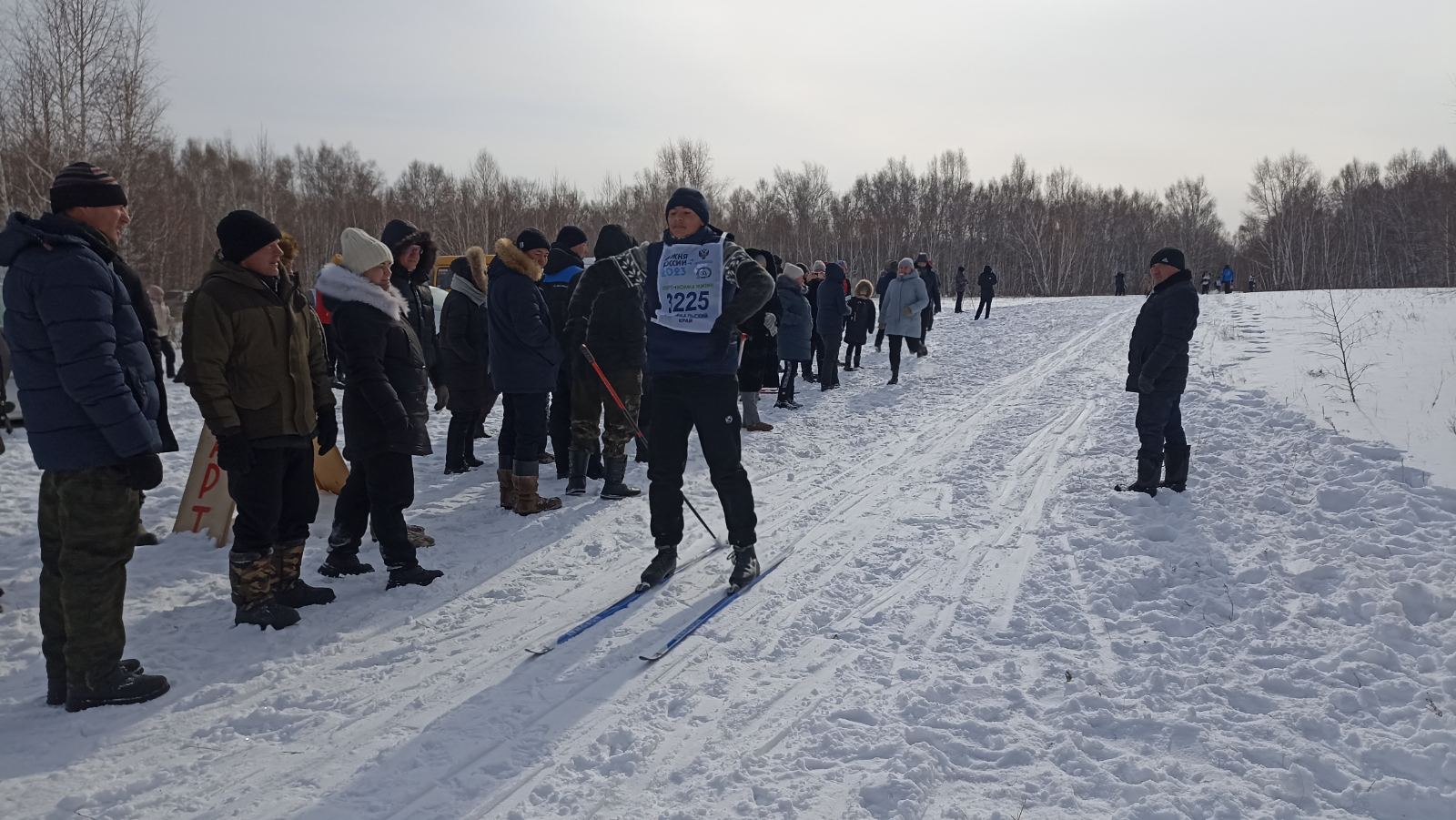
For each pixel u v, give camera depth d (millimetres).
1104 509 5742
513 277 5613
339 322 4211
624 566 4824
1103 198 90625
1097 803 2607
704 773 2783
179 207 39594
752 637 3830
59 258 2932
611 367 6125
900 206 83250
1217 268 89688
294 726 3082
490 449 8094
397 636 3859
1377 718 3059
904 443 8391
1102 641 3771
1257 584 4285
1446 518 4844
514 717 3141
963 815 2551
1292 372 9453
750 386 9086
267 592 3936
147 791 2691
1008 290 78875
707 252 4332
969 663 3570
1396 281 72000
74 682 3156
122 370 3047
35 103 22578
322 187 77250
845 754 2885
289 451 4004
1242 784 2674
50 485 3180
